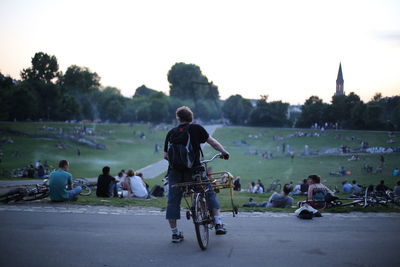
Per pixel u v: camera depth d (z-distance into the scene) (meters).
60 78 186.62
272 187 39.69
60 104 155.62
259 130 146.25
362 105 131.25
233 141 123.88
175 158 5.95
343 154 85.50
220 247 6.09
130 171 14.30
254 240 6.57
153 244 6.23
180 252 5.79
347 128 142.00
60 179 10.91
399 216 9.20
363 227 7.74
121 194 14.52
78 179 16.53
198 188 6.10
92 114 187.88
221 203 13.52
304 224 8.01
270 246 6.18
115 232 6.98
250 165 71.88
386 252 5.89
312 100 158.38
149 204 10.95
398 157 77.31
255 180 53.38
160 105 191.00
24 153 72.62
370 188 16.08
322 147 103.25
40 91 153.00
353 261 5.41
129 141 115.31
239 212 9.67
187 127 6.12
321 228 7.61
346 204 11.41
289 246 6.19
